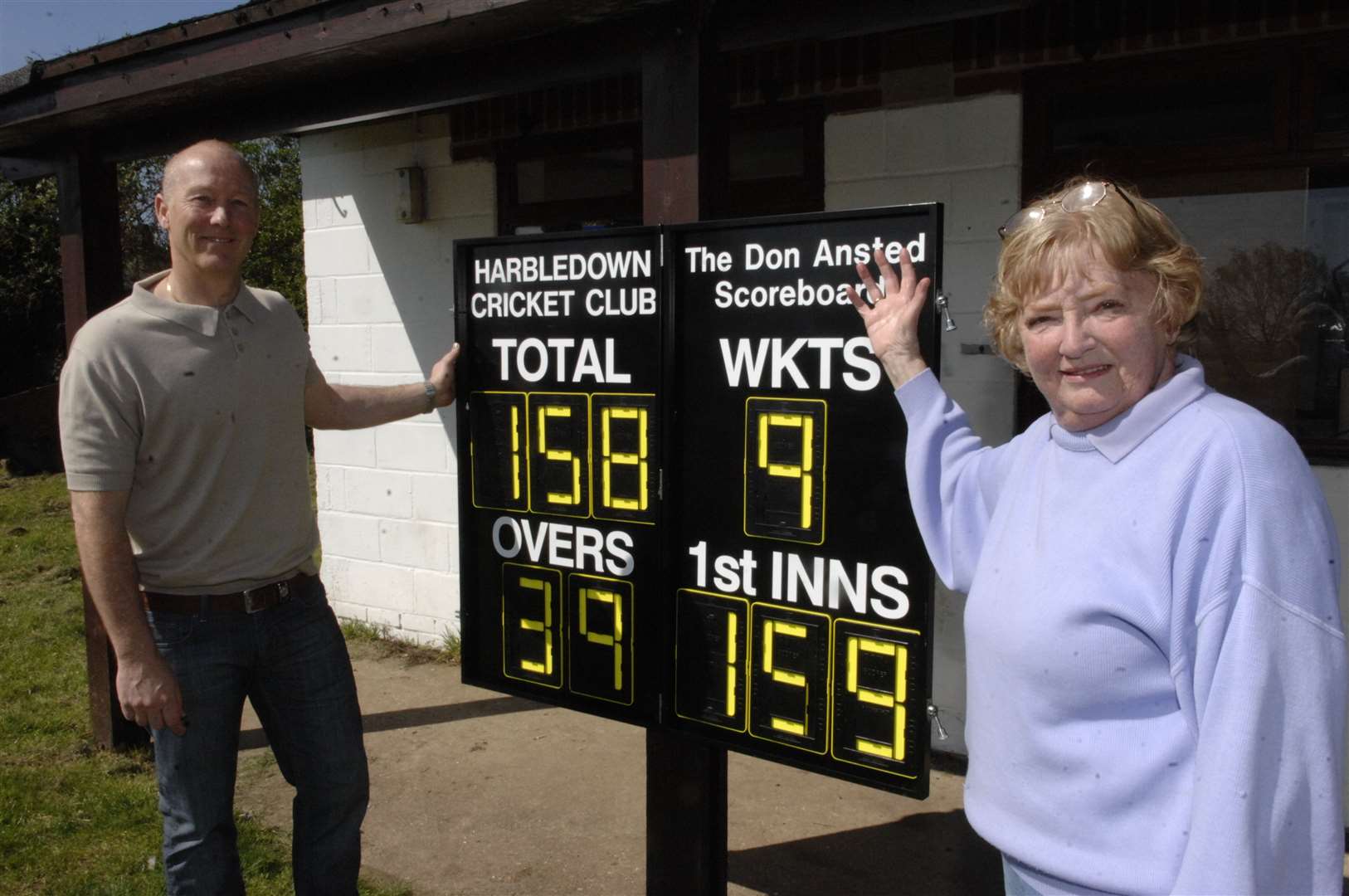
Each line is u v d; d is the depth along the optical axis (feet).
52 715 15.87
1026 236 5.21
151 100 12.48
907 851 11.92
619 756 14.64
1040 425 5.83
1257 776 4.32
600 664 9.39
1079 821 4.94
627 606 9.18
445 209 18.39
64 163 14.37
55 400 39.93
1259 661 4.34
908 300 7.17
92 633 14.48
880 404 7.75
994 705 5.32
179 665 8.38
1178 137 12.34
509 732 15.56
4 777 13.57
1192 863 4.41
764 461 8.32
